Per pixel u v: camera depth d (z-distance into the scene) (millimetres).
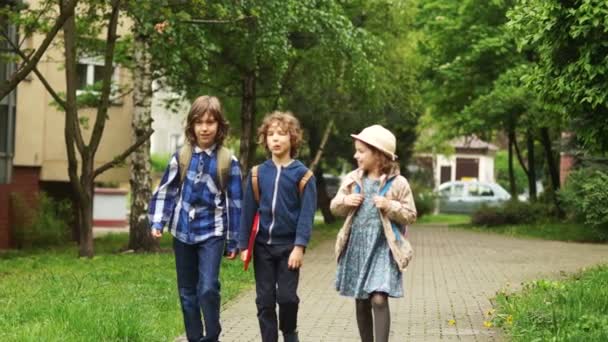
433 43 33094
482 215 32719
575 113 11578
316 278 15133
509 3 31188
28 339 7707
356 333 9477
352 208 7520
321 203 35688
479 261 18672
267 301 7602
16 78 14938
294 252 7488
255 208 7672
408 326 9977
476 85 32250
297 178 7555
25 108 25312
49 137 26156
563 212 31828
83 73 26547
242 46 22047
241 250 7652
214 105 7734
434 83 33688
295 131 7613
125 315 8555
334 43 23000
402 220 7398
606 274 12766
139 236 20109
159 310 10359
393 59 29844
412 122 38344
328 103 29062
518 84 29578
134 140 20188
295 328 7742
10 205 24609
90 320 8398
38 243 24781
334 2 23406
